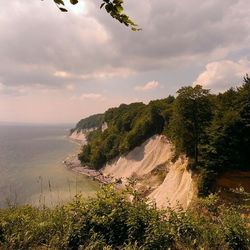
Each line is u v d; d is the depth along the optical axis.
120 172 85.00
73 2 3.51
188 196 40.28
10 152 153.38
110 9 3.73
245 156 37.31
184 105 45.72
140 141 87.25
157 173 68.75
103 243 8.77
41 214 10.42
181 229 9.15
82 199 10.41
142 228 9.12
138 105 126.81
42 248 8.67
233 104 41.38
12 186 69.38
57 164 110.81
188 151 47.09
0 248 8.44
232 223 9.09
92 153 104.62
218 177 37.16
